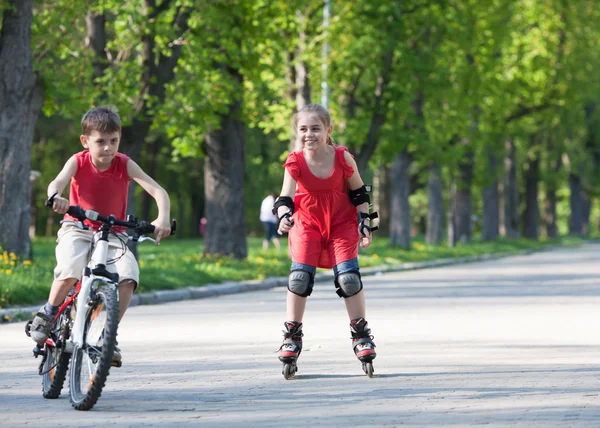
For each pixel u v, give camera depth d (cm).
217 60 5762
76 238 1816
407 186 10219
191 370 2253
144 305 4350
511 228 15250
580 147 16112
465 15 10338
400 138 8756
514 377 2089
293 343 2089
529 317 3616
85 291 1734
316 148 2033
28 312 3662
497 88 11156
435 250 10106
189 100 5638
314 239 2083
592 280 6088
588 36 13950
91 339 1720
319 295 4803
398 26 8400
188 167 15500
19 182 4869
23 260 4819
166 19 5431
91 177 1806
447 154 10175
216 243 6719
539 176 15950
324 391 1923
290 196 2055
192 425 1594
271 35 6259
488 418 1625
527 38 13800
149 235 1808
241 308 4153
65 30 5169
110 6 5453
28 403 1825
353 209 2089
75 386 1769
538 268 7850
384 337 2945
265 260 6706
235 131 6756
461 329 3184
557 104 13875
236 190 6756
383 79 8650
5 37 4862
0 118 4856
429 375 2130
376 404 1769
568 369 2216
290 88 8012
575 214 19312
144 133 5584
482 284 5731
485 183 12669
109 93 5250
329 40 7850
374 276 6800
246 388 1977
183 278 5131
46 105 5291
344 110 8631
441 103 10194
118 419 1648
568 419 1616
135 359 2461
